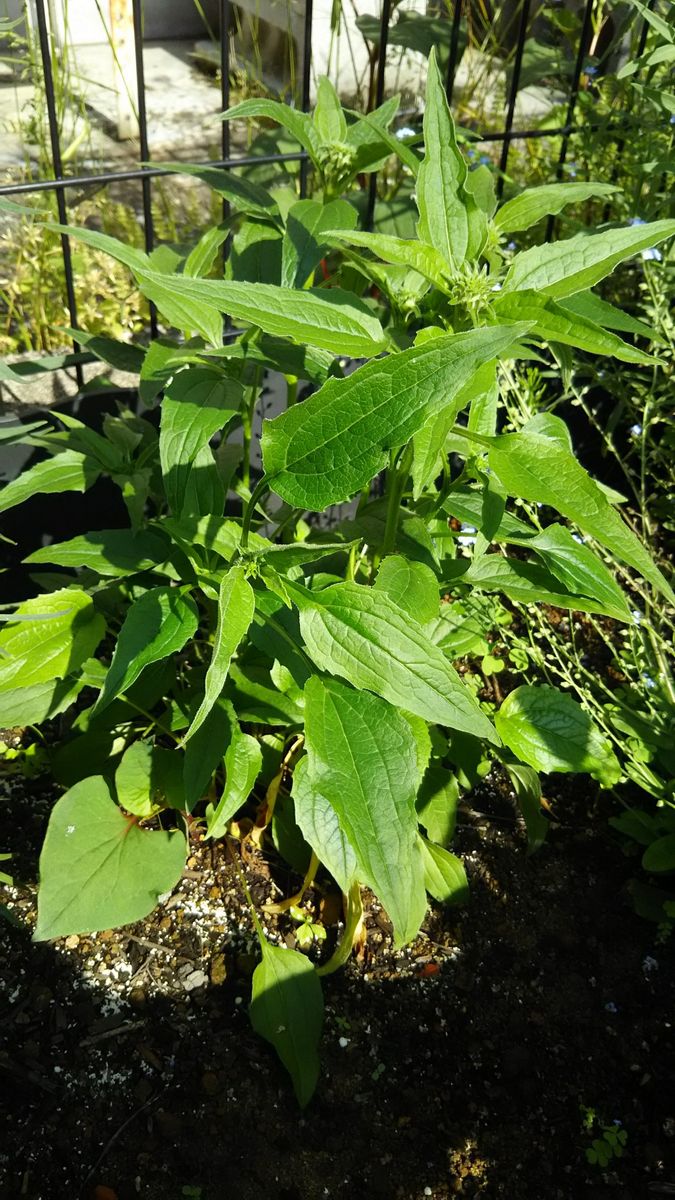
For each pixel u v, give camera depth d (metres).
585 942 0.57
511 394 0.77
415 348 0.34
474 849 0.61
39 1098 0.48
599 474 0.89
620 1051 0.52
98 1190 0.46
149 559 0.50
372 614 0.40
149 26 1.56
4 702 0.49
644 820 0.58
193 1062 0.50
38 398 0.75
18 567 0.70
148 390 0.53
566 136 0.83
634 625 0.63
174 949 0.54
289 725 0.52
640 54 0.81
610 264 0.41
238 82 1.24
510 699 0.56
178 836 0.50
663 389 0.75
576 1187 0.48
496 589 0.50
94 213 1.01
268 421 0.37
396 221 0.74
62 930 0.45
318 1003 0.49
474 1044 0.52
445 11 1.14
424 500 0.53
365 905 0.57
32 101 0.95
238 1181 0.47
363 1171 0.47
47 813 0.59
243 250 0.56
